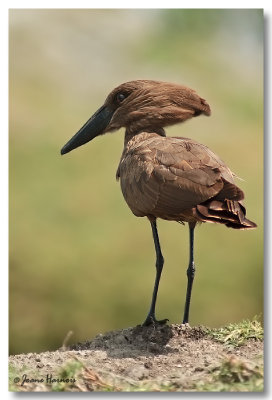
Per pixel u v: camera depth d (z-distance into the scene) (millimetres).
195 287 16625
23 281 16672
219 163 8758
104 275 16828
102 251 17281
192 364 8461
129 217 18219
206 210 8242
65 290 16641
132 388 7914
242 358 8438
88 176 19344
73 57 22938
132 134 10125
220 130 20344
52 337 16094
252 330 9305
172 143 8984
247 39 23188
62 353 8977
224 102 21438
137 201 8898
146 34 23734
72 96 21797
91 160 19828
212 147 19672
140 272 16812
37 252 17203
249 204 18391
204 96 21469
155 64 22844
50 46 22984
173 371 8336
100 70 22719
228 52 23156
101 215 18188
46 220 18094
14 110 20734
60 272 16859
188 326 9188
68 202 18594
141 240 17547
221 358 8539
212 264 17016
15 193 18656
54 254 17156
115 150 20219
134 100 10094
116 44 23328
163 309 16281
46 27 23344
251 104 21531
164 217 8805
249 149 19734
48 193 18750
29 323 16172
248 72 22531
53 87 21938
